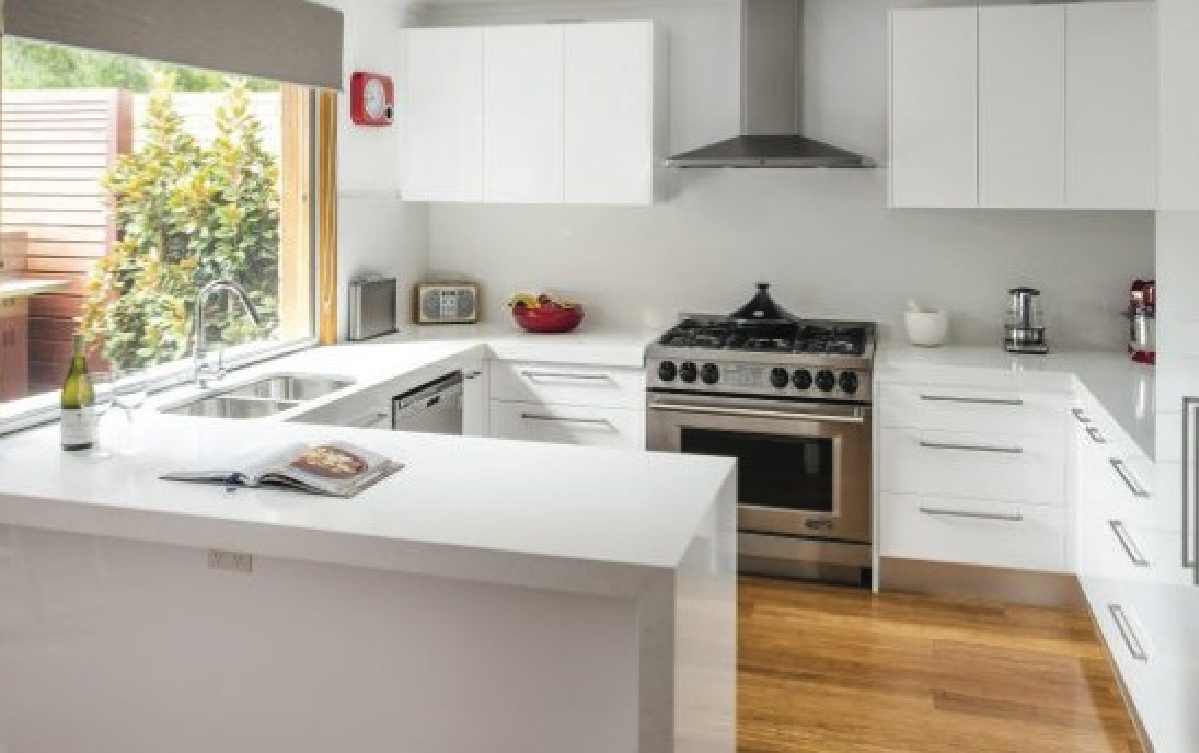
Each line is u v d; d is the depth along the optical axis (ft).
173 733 7.43
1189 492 7.72
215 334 13.25
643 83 15.29
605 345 15.14
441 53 16.05
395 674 6.89
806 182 16.06
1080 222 15.06
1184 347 7.92
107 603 7.46
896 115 14.25
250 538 6.73
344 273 15.31
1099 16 13.51
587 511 7.02
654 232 16.81
